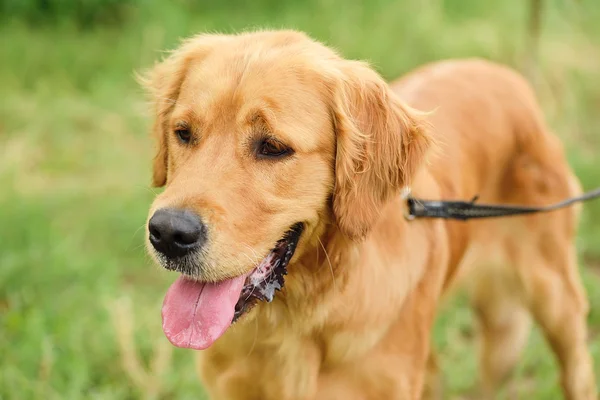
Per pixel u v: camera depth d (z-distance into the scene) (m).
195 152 2.96
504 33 9.37
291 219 2.97
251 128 2.90
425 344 3.49
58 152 7.17
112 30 9.59
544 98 8.45
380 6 9.68
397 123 3.18
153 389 4.21
